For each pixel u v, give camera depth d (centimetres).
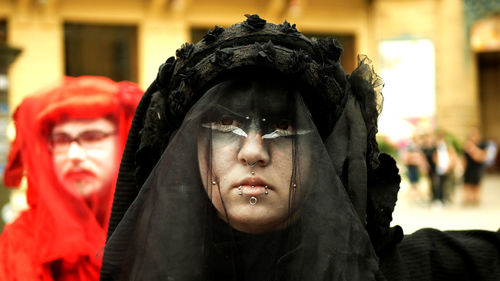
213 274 106
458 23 1548
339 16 1388
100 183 196
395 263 116
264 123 104
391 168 112
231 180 103
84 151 198
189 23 1301
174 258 100
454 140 1199
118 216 121
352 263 98
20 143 205
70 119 198
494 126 2244
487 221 832
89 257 183
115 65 1280
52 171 196
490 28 1641
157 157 116
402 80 1477
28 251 181
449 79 1531
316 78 105
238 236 108
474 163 1089
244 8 1321
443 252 124
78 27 1248
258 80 105
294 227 105
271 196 103
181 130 104
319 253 100
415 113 1484
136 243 102
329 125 112
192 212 102
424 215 922
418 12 1482
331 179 102
